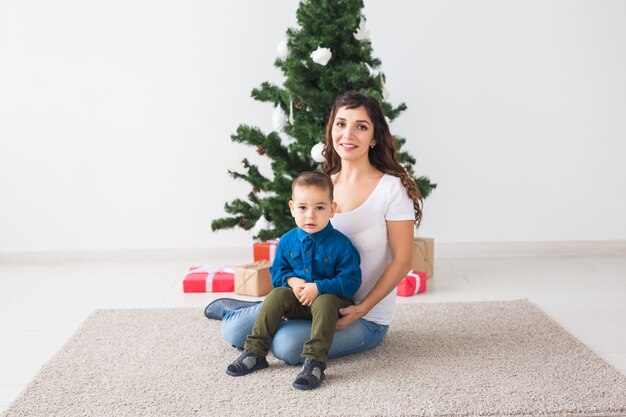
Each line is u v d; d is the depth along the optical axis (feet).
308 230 7.44
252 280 10.99
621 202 14.14
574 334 8.91
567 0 13.61
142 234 14.05
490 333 8.75
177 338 8.73
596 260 13.58
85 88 13.65
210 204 13.99
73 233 13.97
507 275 12.34
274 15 13.58
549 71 13.76
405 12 13.56
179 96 13.73
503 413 6.40
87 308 10.44
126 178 13.89
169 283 12.01
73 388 7.11
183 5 13.53
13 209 13.84
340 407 6.55
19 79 13.57
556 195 14.08
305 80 10.94
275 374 7.44
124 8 13.52
